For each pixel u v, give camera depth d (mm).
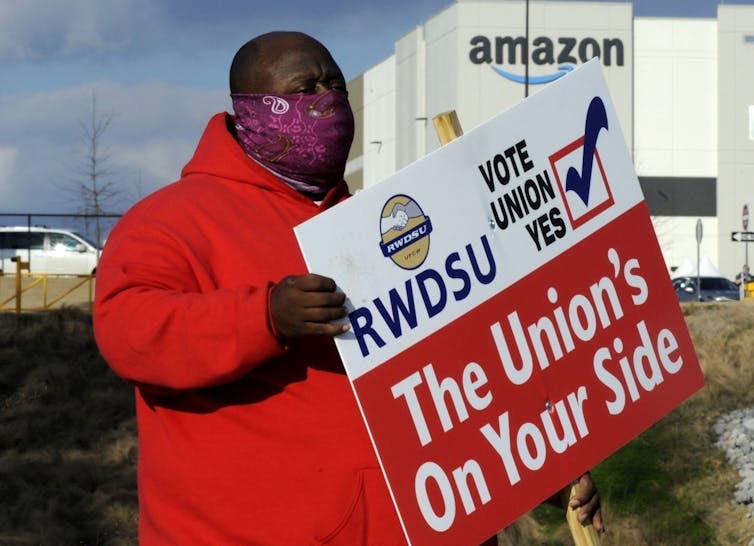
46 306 26797
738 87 70438
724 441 14586
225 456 2938
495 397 3057
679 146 70375
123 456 16078
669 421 15359
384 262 2947
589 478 3404
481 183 3094
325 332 2723
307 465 2943
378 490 2982
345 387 2994
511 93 67562
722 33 70250
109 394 18734
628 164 3328
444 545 2959
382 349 2932
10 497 14219
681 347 3344
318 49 3201
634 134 70188
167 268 2914
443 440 2984
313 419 2963
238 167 3137
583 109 3262
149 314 2736
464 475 2998
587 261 3236
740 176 70562
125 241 2963
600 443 3182
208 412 2955
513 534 12211
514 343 3098
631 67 69250
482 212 3090
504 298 3098
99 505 13891
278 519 2924
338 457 2959
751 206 70438
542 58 68062
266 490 2930
